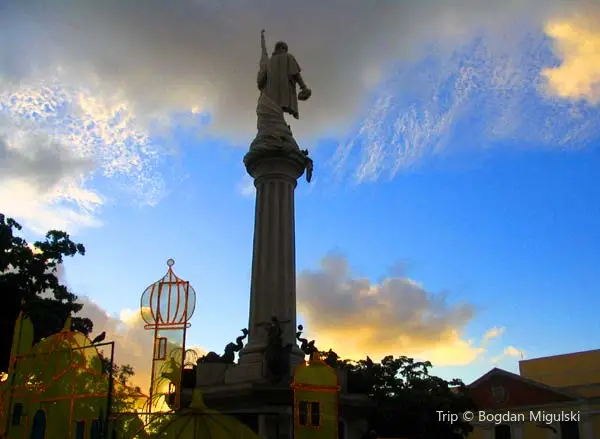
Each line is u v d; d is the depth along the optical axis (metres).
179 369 16.72
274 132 26.75
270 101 27.70
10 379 17.47
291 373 21.59
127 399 16.38
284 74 28.70
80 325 35.44
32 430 16.56
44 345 17.30
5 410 17.11
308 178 27.31
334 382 16.88
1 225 33.81
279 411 20.16
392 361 33.66
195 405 14.83
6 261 33.41
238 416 19.94
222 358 23.83
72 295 36.16
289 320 24.33
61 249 35.91
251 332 24.42
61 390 16.45
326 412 16.52
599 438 45.47
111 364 15.08
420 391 31.69
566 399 47.94
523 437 49.41
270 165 26.36
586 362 51.59
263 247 25.39
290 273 25.22
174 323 17.27
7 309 32.47
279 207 25.92
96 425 15.64
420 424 30.72
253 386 20.34
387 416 30.53
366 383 23.55
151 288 17.66
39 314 32.91
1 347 31.06
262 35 30.52
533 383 50.22
